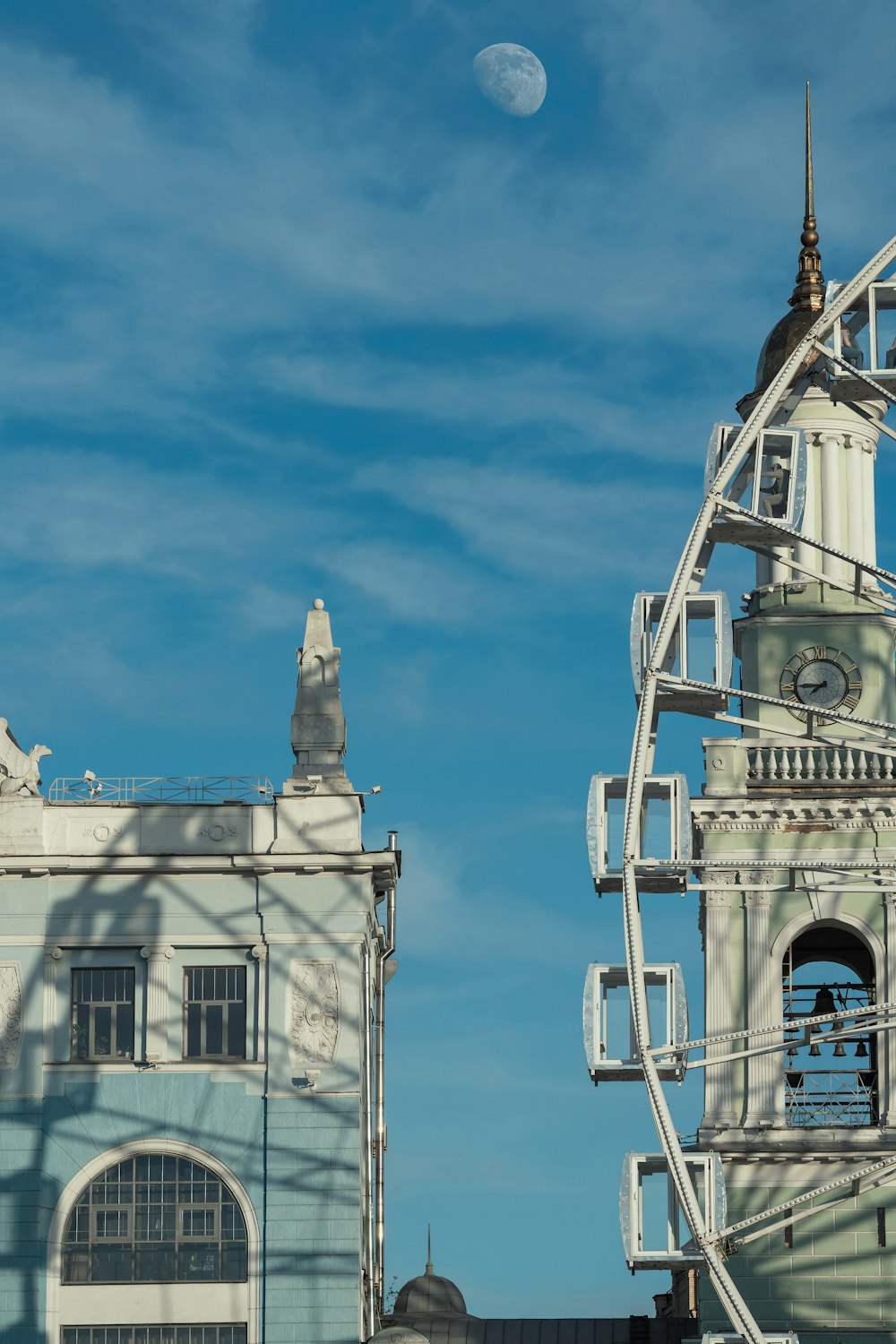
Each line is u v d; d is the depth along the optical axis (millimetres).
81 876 79688
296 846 79438
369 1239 82688
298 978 78875
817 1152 78875
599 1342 83188
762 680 83750
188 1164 77938
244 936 79188
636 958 66750
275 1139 77750
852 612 84125
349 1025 78500
